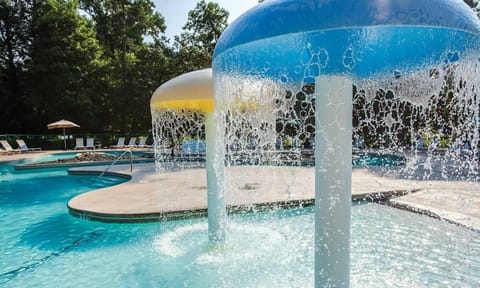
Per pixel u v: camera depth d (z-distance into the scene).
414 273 3.38
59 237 4.96
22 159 16.12
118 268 3.80
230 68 2.14
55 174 12.16
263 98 2.67
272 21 1.63
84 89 25.47
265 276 3.36
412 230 4.69
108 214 5.44
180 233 4.80
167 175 9.80
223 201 3.92
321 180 1.93
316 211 1.97
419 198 6.07
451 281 3.23
